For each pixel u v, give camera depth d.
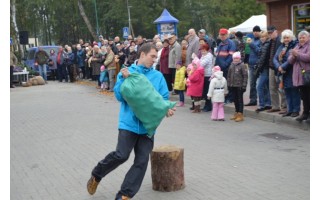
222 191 5.77
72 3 44.53
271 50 10.47
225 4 47.03
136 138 5.30
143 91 5.05
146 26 42.69
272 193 5.63
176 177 5.81
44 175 6.93
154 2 43.28
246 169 6.73
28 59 29.88
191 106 13.39
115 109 13.63
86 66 23.91
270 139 8.77
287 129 9.62
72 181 6.53
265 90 10.92
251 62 11.83
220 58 11.70
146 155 5.29
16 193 6.12
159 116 5.11
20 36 27.20
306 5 16.75
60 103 15.67
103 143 8.94
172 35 13.94
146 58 5.36
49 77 28.78
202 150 8.04
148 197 5.62
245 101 12.94
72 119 12.08
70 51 25.02
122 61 17.88
